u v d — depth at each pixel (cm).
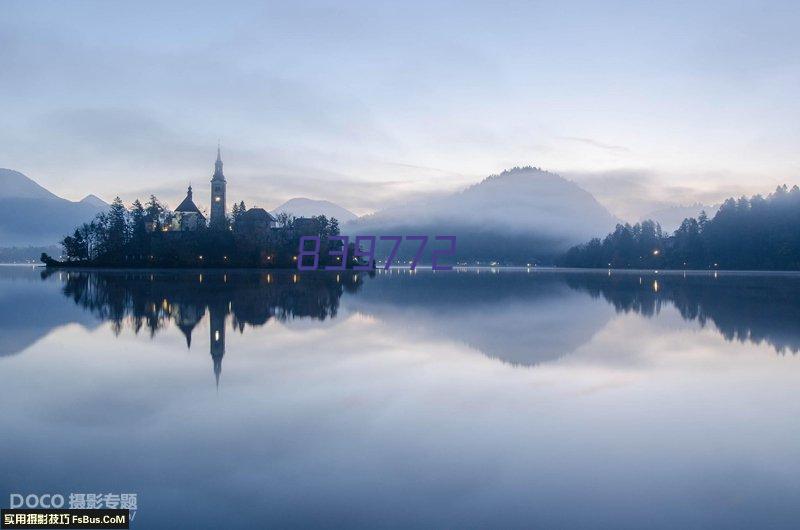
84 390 1496
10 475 947
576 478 934
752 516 802
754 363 1902
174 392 1483
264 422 1229
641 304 4306
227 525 780
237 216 17425
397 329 2741
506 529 766
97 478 934
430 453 1046
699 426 1213
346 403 1387
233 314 3356
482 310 3766
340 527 773
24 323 2872
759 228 17325
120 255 14612
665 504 840
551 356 2034
